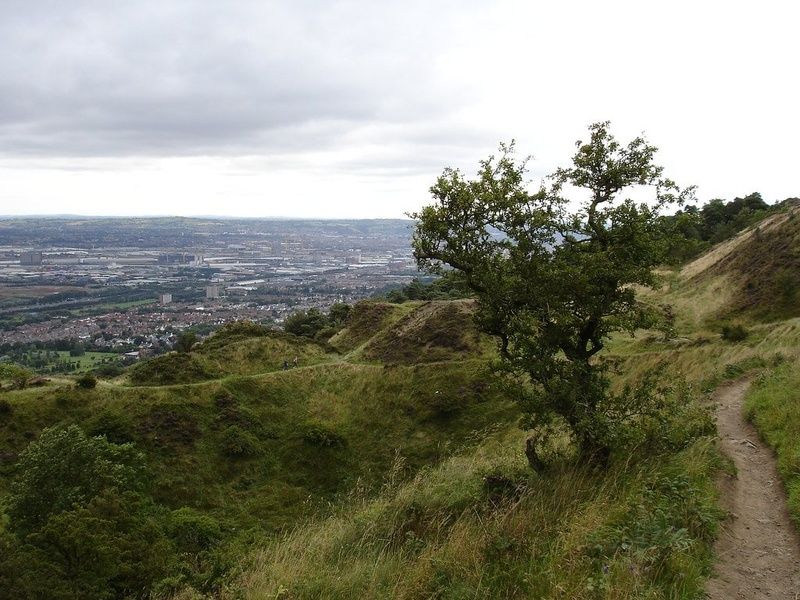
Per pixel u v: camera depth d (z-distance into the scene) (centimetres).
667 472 825
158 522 2303
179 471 3088
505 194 911
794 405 1166
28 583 1483
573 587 539
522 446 1386
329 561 769
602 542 616
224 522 2645
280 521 2836
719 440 1058
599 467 872
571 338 991
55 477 2108
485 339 4266
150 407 3509
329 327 6103
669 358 2741
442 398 3712
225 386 3900
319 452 3409
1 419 3144
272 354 4591
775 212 5678
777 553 645
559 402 907
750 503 797
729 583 580
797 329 2495
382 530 852
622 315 931
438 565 639
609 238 930
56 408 3338
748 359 2095
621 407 948
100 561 1606
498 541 670
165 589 1209
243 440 3391
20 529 2008
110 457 2422
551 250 955
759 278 3853
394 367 4188
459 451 2945
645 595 502
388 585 654
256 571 789
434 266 1009
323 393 4056
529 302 938
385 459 3356
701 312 3872
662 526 621
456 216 949
